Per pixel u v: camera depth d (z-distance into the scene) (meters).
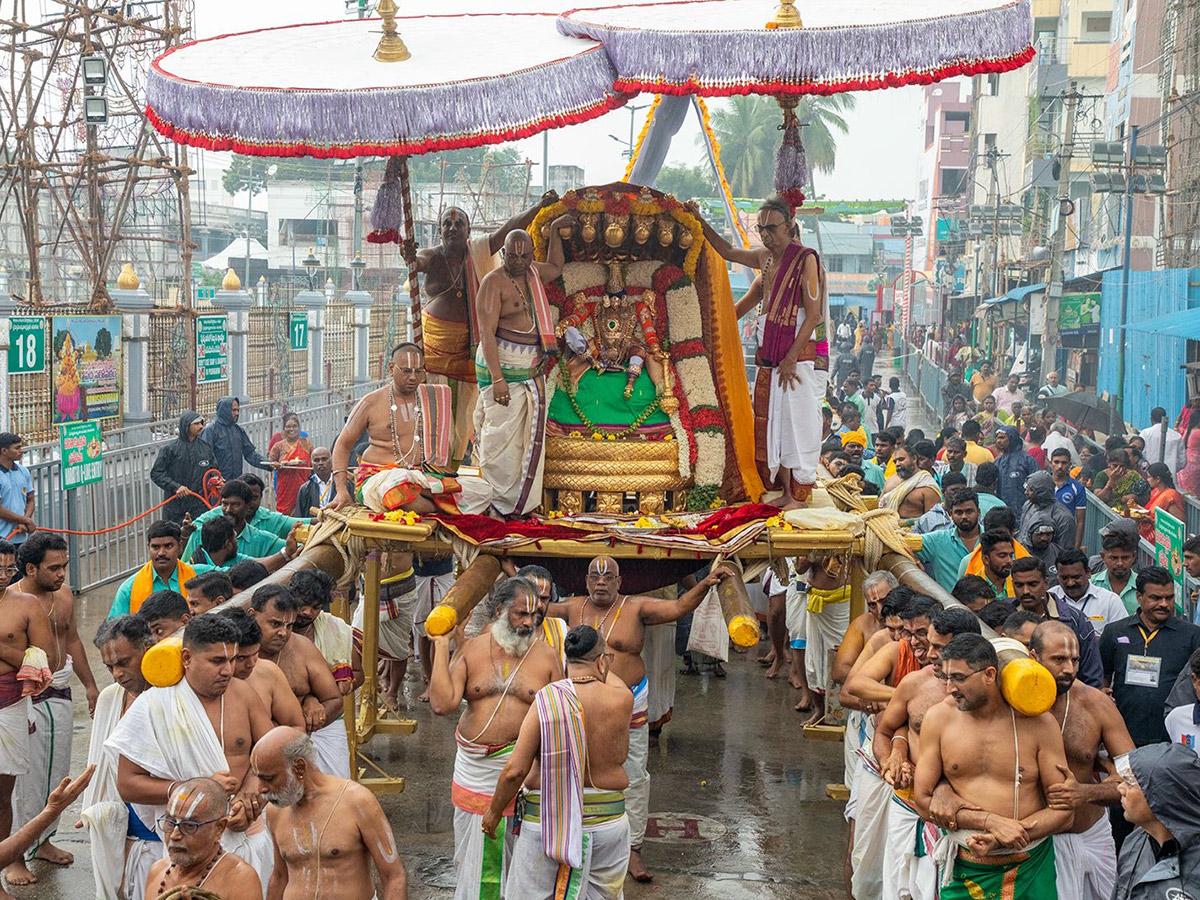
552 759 5.77
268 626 6.28
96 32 19.69
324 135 7.14
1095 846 5.71
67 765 7.41
